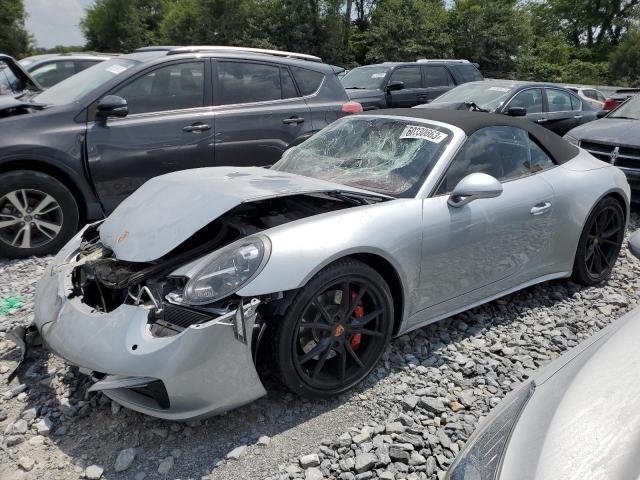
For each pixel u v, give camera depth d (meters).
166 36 37.03
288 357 2.51
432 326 3.54
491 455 1.47
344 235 2.68
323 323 2.64
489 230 3.29
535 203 3.59
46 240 4.88
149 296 2.50
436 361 3.15
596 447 1.32
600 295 4.13
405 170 3.29
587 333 3.57
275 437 2.50
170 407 2.34
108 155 5.00
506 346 3.35
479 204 3.27
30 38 42.88
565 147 4.14
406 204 3.01
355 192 3.06
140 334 2.36
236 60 5.76
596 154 6.67
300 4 32.34
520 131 3.82
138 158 5.15
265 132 5.79
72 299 2.71
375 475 2.27
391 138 3.59
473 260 3.27
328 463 2.32
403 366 3.07
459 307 3.37
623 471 1.24
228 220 2.99
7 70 6.80
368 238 2.74
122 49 45.84
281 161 3.92
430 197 3.12
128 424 2.58
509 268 3.56
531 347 3.33
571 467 1.29
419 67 11.63
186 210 2.83
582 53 46.78
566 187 3.84
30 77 7.30
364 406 2.73
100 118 5.00
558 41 45.09
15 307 3.82
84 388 2.83
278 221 3.00
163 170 5.31
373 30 32.75
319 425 2.58
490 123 3.62
